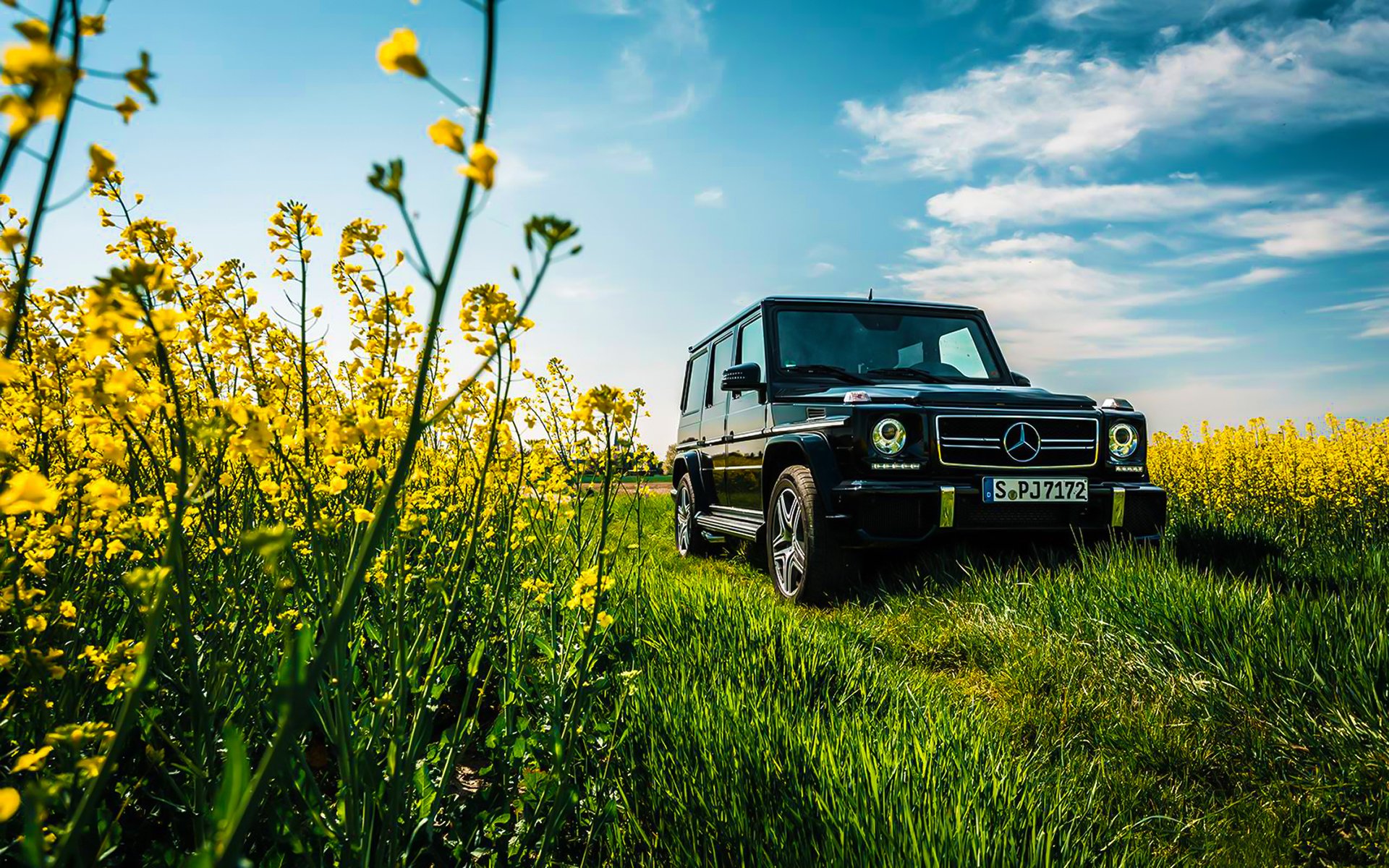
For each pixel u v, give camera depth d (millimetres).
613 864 1819
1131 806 2191
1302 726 2441
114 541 1546
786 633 3166
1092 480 4742
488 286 1271
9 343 708
